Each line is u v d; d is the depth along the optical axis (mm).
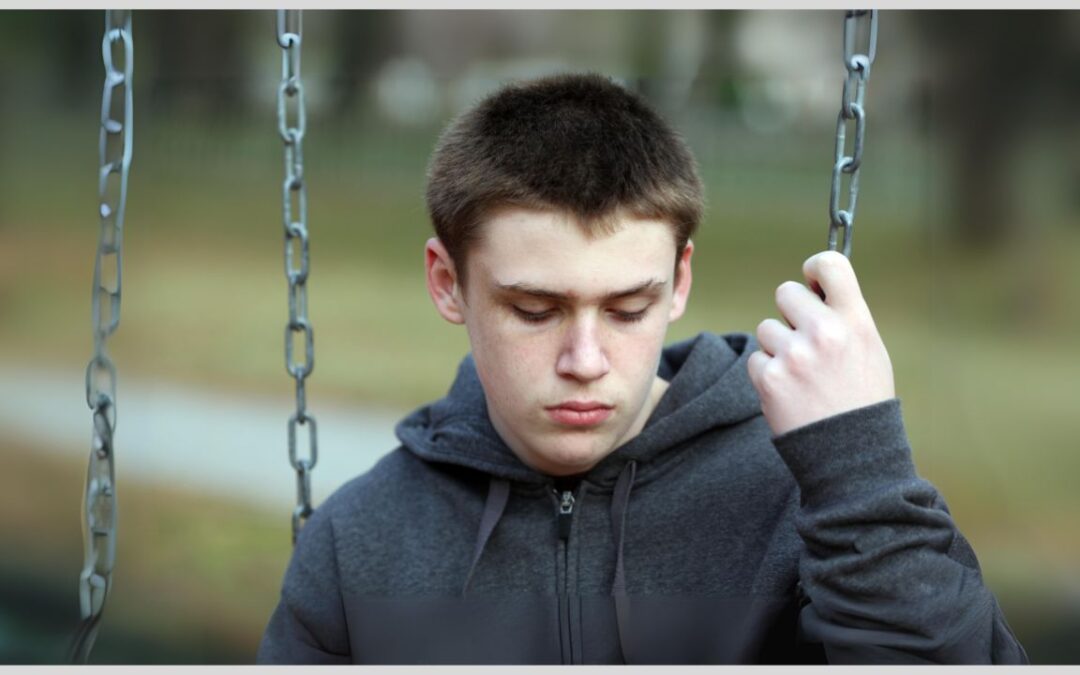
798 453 1619
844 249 1760
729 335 2230
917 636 1553
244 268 11367
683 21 12234
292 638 2090
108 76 1959
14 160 11984
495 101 1869
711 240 9680
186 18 11789
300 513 2338
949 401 7328
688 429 1977
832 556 1595
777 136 10234
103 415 1979
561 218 1654
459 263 1822
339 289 10445
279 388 7668
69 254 11594
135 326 9586
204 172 11953
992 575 5195
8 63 11844
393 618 2014
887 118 9250
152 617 4816
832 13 11500
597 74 1964
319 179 11805
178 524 5664
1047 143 10695
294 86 2293
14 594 4785
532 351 1707
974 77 10602
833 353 1646
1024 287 9703
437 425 2180
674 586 1914
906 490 1565
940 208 10477
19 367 8438
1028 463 6352
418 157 11852
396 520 2098
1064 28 10484
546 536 1997
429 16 13414
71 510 5797
